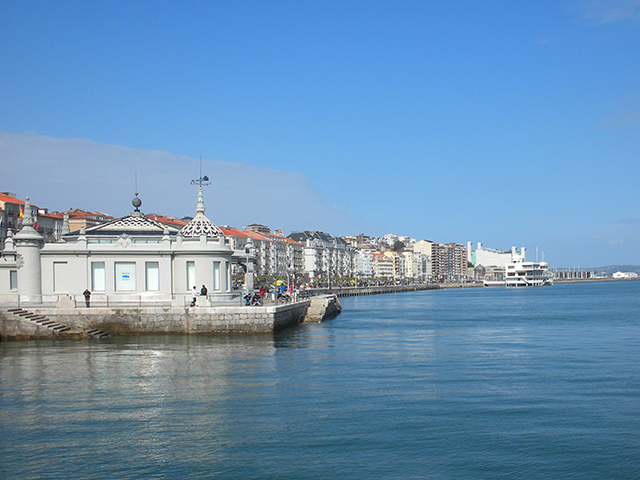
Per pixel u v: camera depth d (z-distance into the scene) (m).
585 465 23.50
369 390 34.72
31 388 34.41
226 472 22.61
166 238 61.44
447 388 35.50
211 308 57.00
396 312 114.19
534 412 30.30
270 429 27.22
